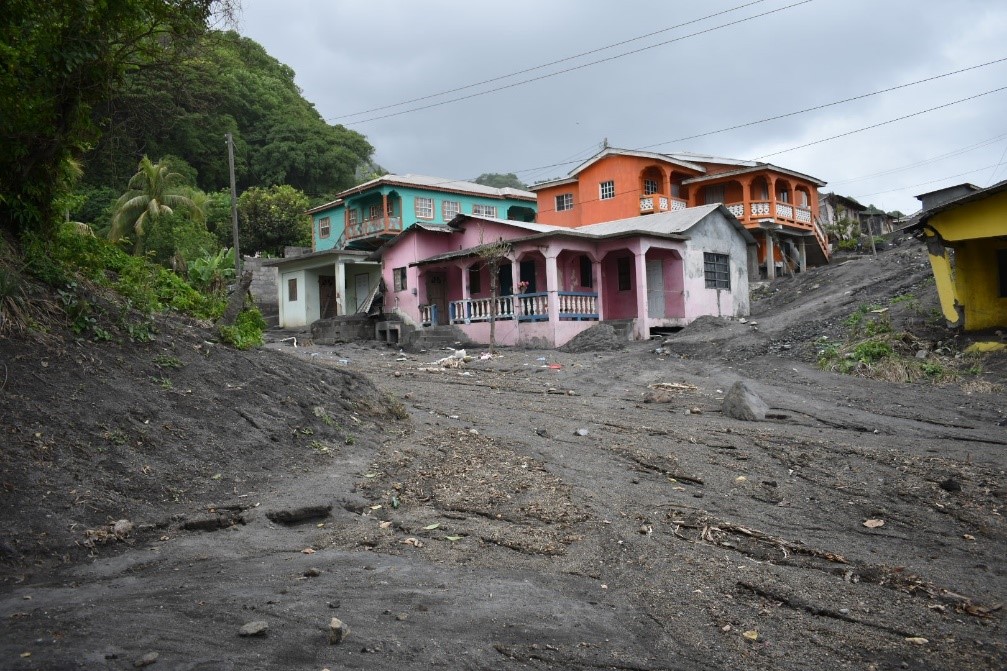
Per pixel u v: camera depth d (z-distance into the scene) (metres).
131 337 8.52
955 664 4.06
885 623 4.60
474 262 25.67
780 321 21.41
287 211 48.91
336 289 30.48
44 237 8.94
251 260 39.91
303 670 3.55
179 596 4.45
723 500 7.35
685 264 24.58
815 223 37.53
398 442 9.24
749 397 11.90
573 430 10.54
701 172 37.97
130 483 6.28
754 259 34.00
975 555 5.99
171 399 7.86
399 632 4.06
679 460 8.79
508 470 8.06
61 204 9.66
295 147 56.03
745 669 3.96
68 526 5.43
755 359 17.45
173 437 7.24
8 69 7.56
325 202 54.19
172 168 44.84
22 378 6.86
